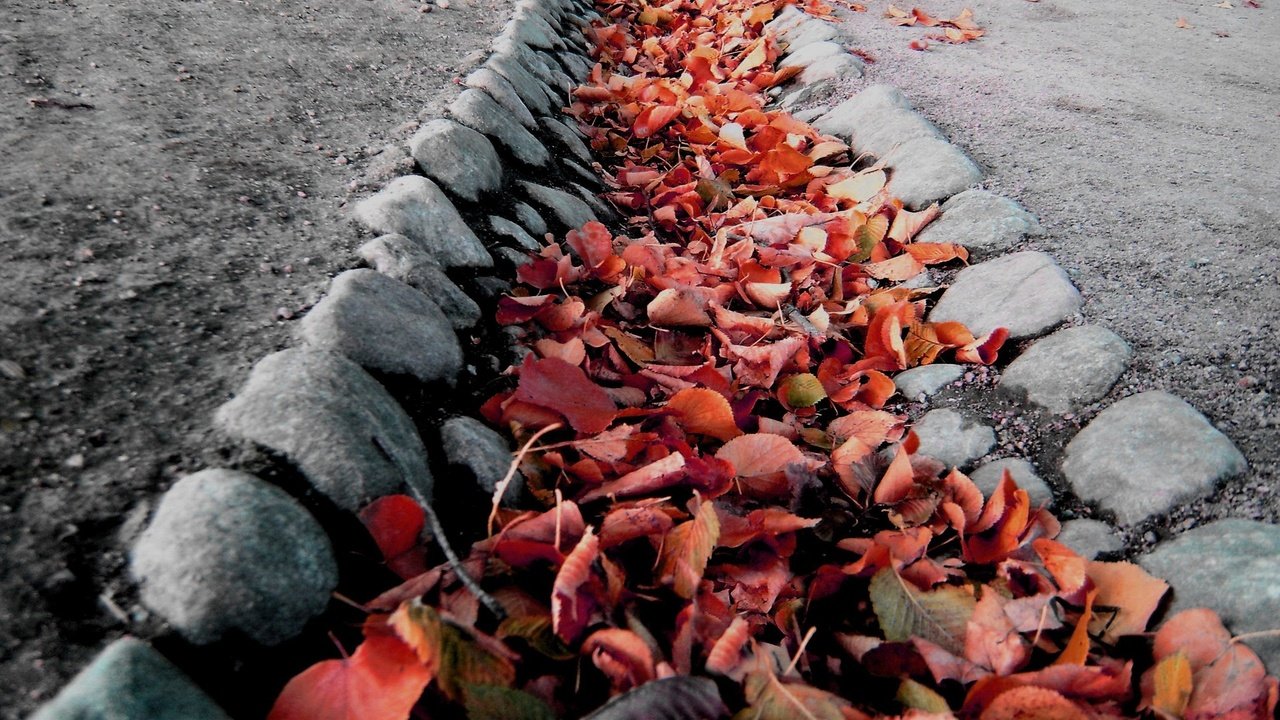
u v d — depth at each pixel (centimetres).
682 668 105
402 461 119
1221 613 116
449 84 254
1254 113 304
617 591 111
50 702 74
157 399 112
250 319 133
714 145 293
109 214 151
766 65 378
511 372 158
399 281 155
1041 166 254
